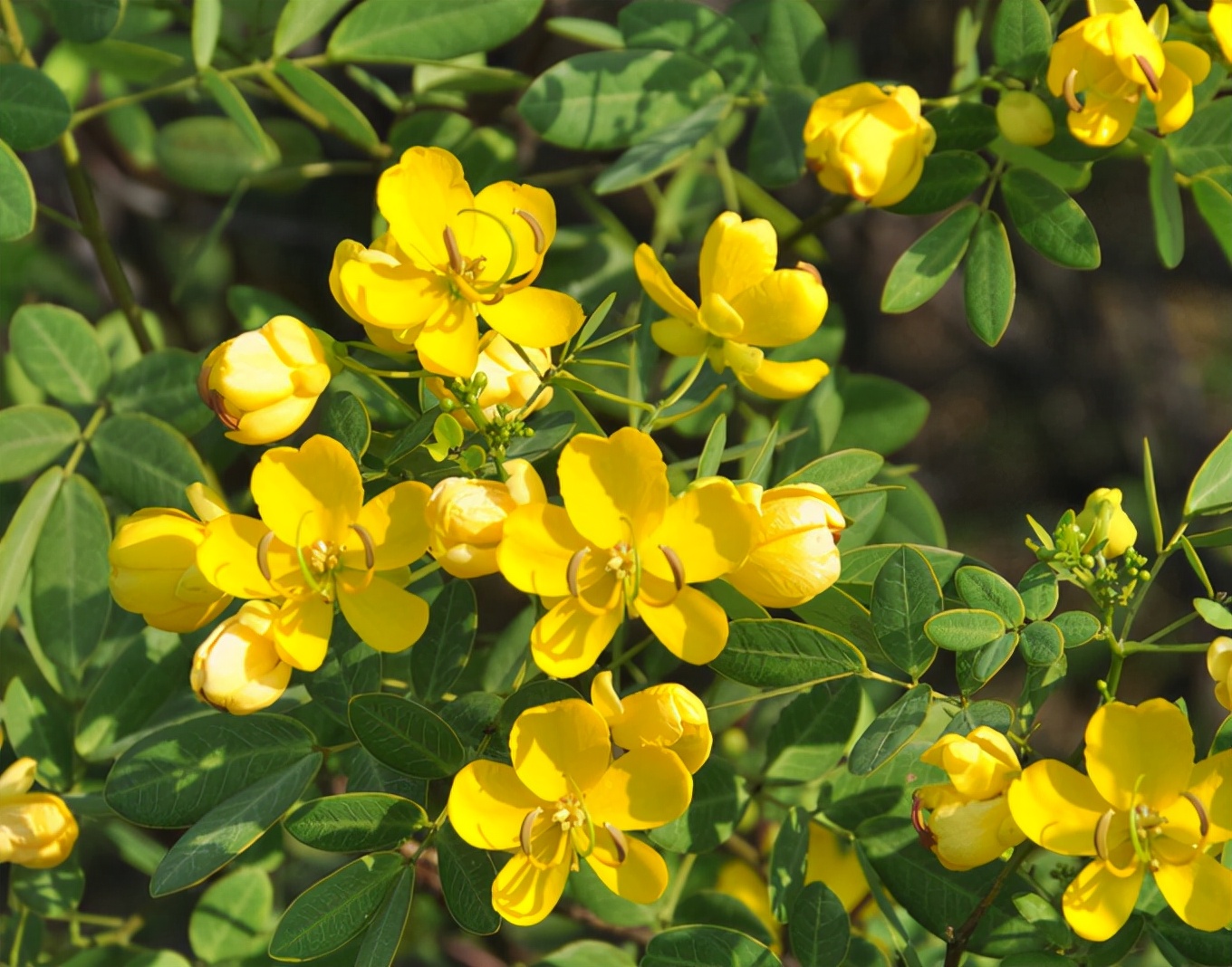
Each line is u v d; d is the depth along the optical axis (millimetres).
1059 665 784
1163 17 821
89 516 855
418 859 780
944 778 815
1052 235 835
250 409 772
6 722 846
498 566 762
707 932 792
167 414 877
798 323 788
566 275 953
